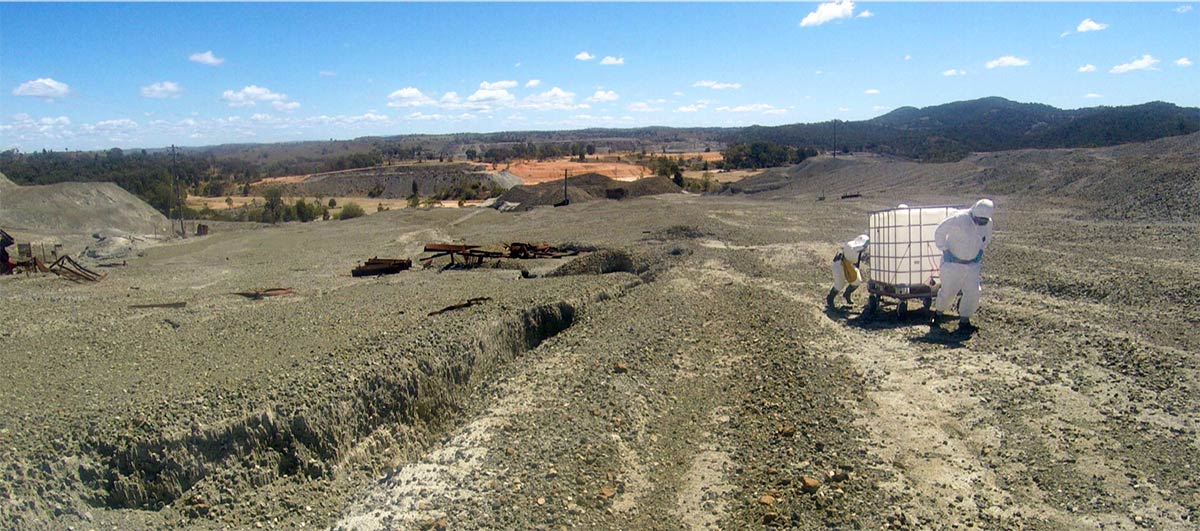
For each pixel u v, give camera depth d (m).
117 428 8.91
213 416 9.23
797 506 7.54
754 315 15.01
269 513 8.34
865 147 144.50
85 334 14.50
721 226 30.33
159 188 77.50
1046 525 6.88
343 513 8.23
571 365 11.96
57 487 7.95
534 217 48.09
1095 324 12.53
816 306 15.52
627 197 64.38
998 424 8.91
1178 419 8.63
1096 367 10.45
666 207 44.16
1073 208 30.50
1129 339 11.44
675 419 10.12
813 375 11.07
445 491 8.06
